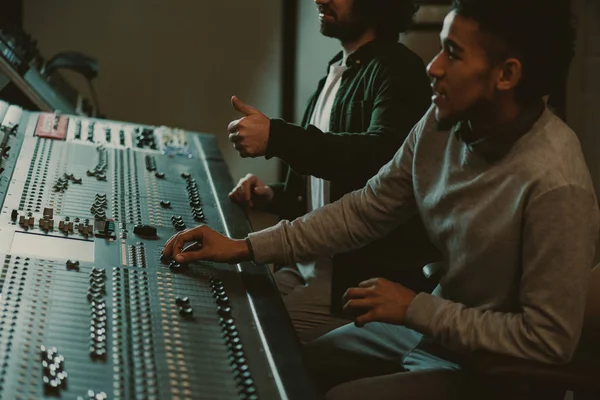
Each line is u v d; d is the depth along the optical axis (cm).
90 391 123
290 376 139
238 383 135
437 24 385
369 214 191
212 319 155
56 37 425
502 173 159
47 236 178
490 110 157
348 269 238
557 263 148
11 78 288
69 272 162
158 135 281
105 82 434
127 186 224
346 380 197
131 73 436
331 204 196
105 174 229
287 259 189
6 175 211
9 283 152
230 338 149
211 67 443
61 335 138
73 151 246
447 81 154
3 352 129
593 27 342
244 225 212
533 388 164
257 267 186
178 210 215
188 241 186
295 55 445
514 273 158
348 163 214
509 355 151
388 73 238
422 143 179
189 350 142
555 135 157
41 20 421
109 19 429
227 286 173
